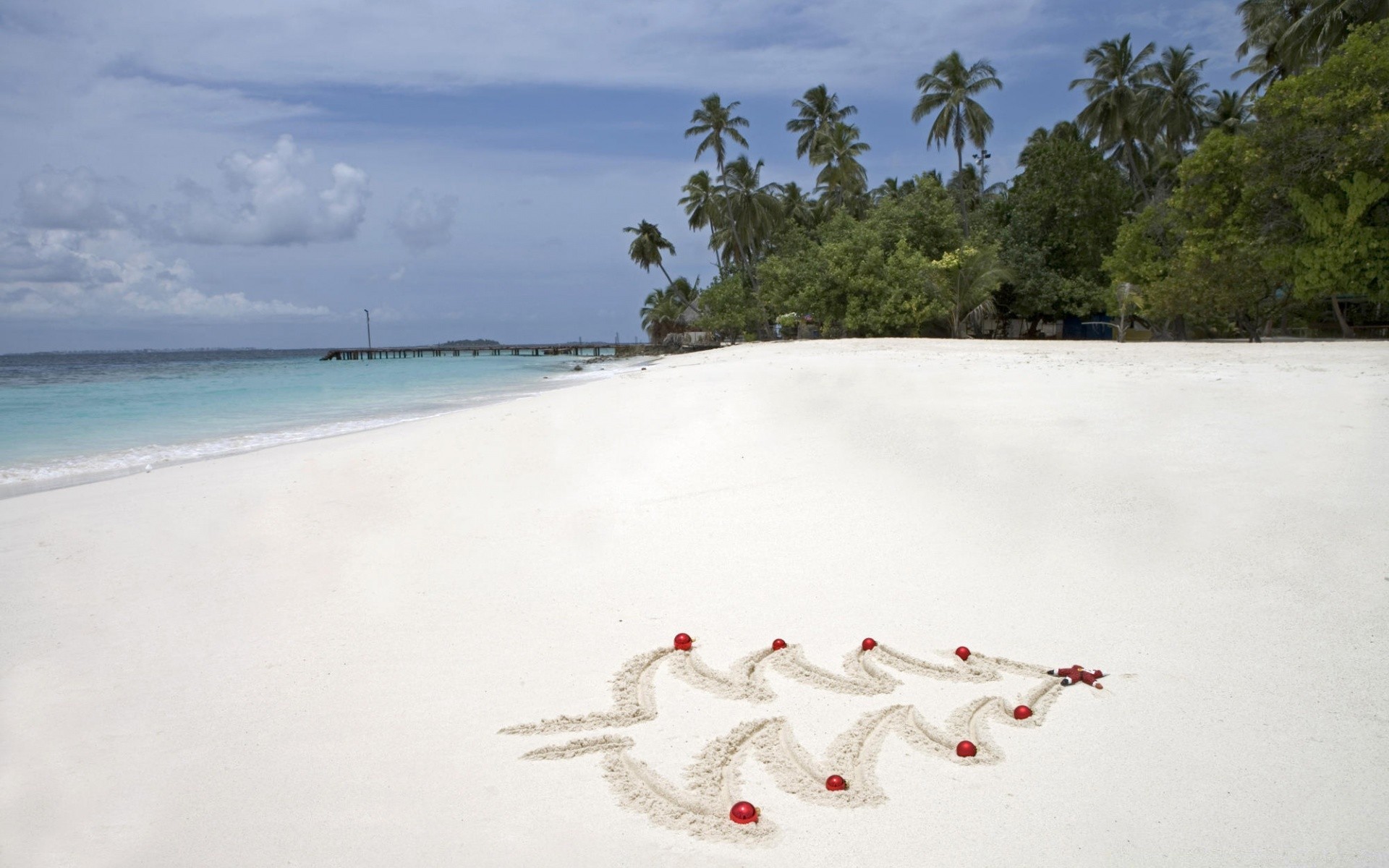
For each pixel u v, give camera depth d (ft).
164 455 44.09
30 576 21.30
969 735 12.01
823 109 189.37
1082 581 16.98
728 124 185.88
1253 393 31.58
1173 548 17.89
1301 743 11.35
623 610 17.21
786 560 19.47
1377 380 33.45
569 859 9.60
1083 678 13.35
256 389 104.53
